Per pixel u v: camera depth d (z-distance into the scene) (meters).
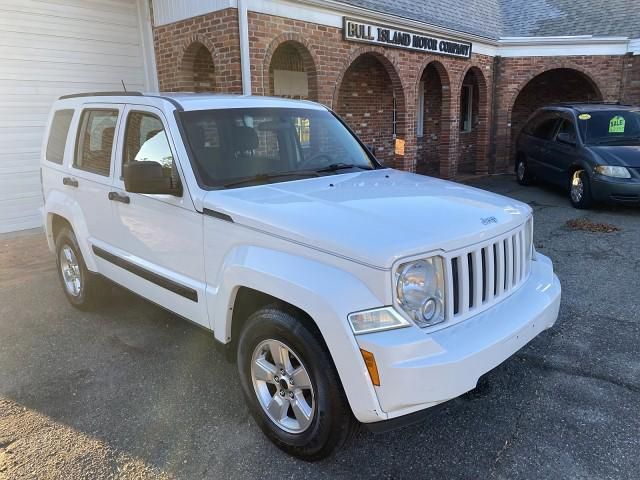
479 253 2.63
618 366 3.64
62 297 5.30
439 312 2.48
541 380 3.47
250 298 2.95
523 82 14.17
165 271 3.48
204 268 3.13
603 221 8.18
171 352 4.04
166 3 8.34
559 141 10.06
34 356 4.00
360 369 2.28
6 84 7.47
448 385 2.30
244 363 2.90
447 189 3.37
